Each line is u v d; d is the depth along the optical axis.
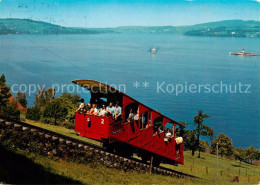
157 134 27.81
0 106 70.62
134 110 24.67
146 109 25.80
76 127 23.30
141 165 25.78
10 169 14.85
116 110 22.73
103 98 23.27
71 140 22.16
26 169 15.67
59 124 78.81
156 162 29.36
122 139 23.19
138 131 25.08
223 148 87.31
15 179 14.10
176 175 30.56
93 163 21.89
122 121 23.12
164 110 191.62
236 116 193.00
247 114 197.25
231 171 65.25
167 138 29.27
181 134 32.81
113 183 18.67
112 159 23.42
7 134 17.67
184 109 197.00
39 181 14.80
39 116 81.88
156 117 27.50
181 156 32.50
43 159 18.14
